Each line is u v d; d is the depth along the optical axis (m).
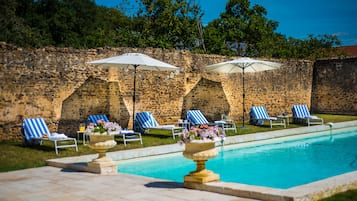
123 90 14.48
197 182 6.11
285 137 14.28
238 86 18.50
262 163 9.88
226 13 33.72
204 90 17.27
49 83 12.63
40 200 5.59
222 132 6.31
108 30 34.38
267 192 5.25
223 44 31.69
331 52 40.09
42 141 11.83
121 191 6.05
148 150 10.14
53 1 31.23
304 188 5.33
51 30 29.86
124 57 11.86
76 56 13.30
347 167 9.33
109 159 7.89
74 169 8.18
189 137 6.15
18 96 11.95
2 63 11.62
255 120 17.20
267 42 33.22
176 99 16.03
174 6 29.38
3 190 6.28
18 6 29.27
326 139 14.33
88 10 34.16
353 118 19.80
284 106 20.66
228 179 8.11
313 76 23.03
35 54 12.34
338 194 5.39
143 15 30.02
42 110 12.48
